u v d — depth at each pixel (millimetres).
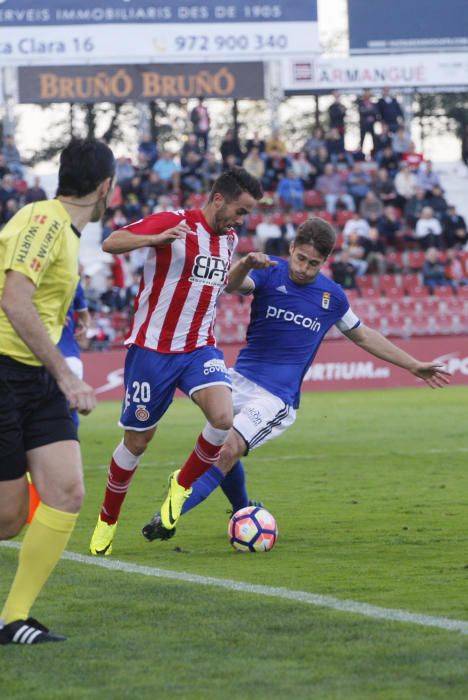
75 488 13578
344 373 70375
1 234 13336
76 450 13773
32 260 12922
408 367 22297
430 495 27516
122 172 75875
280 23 78750
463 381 72250
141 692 11453
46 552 13539
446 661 12359
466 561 18609
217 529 22859
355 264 73875
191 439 44094
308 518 23922
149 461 36656
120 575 17688
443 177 92312
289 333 22000
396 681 11672
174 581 17109
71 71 77062
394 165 81250
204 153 79375
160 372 19703
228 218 19578
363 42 81062
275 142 80125
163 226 19438
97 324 68188
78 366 26500
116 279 71312
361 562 18625
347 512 24750
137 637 13680
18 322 12766
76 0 76688
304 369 22344
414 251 76875
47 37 76562
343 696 11188
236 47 78438
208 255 19672
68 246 13375
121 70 77500
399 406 57562
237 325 70875
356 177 79688
